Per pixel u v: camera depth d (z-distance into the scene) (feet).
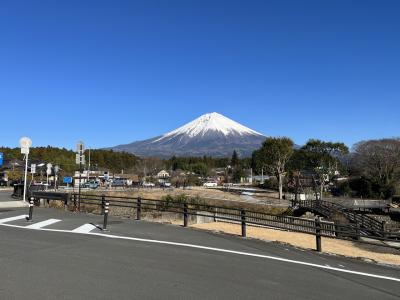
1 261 34.99
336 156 300.61
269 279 32.04
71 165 380.37
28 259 36.01
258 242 53.16
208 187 363.56
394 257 71.05
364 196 280.31
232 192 280.10
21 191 123.65
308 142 299.58
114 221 68.08
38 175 302.04
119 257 38.01
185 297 26.16
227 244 48.96
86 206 100.48
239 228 85.05
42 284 28.09
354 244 86.69
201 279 30.94
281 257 42.68
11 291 26.27
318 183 283.18
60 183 307.37
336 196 285.23
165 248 43.83
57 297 25.25
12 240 45.88
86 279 29.71
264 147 249.34
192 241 49.65
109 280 29.66
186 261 37.42
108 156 561.02
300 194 242.17
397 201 247.09
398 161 278.26
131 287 28.02
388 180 279.49
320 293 28.78
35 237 48.47
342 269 38.75
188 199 148.56
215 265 36.29
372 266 43.19
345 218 133.59
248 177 519.19
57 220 66.54
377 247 84.84
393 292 30.68
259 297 26.91
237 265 36.83
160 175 488.85
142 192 218.79
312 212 159.12
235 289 28.58
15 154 433.07
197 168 527.81
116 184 348.79
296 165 302.66
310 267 38.32
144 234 53.88
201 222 86.38
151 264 35.53
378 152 283.59
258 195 256.32
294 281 31.91
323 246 77.25
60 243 44.70
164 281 29.91
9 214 74.23
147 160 500.33
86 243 45.19
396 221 163.12
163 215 91.40
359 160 301.43
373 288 31.58
